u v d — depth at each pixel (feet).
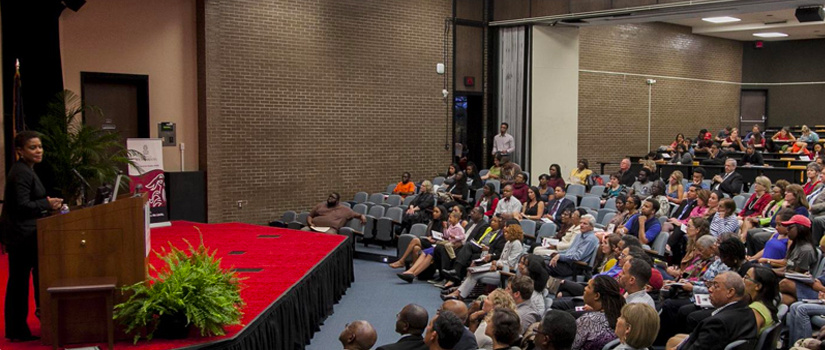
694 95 74.38
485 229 31.73
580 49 62.85
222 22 41.22
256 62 42.57
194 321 15.81
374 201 44.83
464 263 29.66
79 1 34.76
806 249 21.33
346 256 31.45
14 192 15.52
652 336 13.65
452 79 51.80
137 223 15.97
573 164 54.85
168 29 40.47
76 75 37.45
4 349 15.42
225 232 34.32
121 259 15.89
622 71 66.69
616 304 16.07
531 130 52.31
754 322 15.03
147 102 39.78
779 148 62.69
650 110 69.67
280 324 20.43
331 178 46.21
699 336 15.06
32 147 15.84
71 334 15.60
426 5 50.16
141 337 16.02
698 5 41.75
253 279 22.94
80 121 37.06
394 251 38.63
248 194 42.70
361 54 47.09
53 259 15.52
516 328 14.11
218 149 41.29
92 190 32.24
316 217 38.91
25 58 32.45
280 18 43.42
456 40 51.93
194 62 41.47
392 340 23.53
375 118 48.06
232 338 16.33
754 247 26.45
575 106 54.54
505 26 52.80
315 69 45.06
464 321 16.74
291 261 26.22
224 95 41.47
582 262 26.66
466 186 42.93
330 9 45.50
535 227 33.06
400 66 49.06
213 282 16.60
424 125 50.65
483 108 53.83
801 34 75.82
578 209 31.19
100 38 38.22
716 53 76.74
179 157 41.04
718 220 28.14
